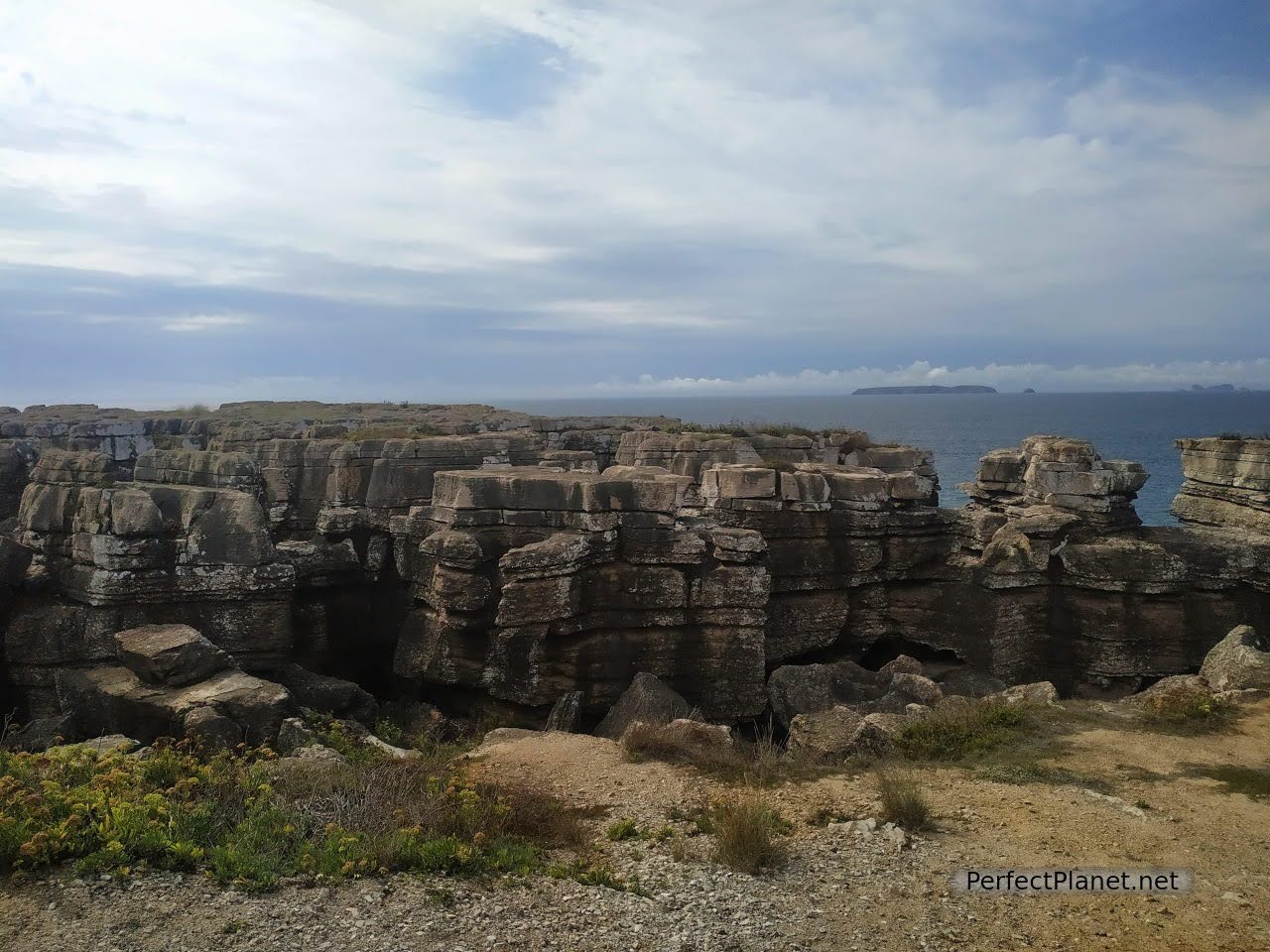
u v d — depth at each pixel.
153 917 8.17
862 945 8.27
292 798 11.46
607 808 12.12
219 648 20.17
